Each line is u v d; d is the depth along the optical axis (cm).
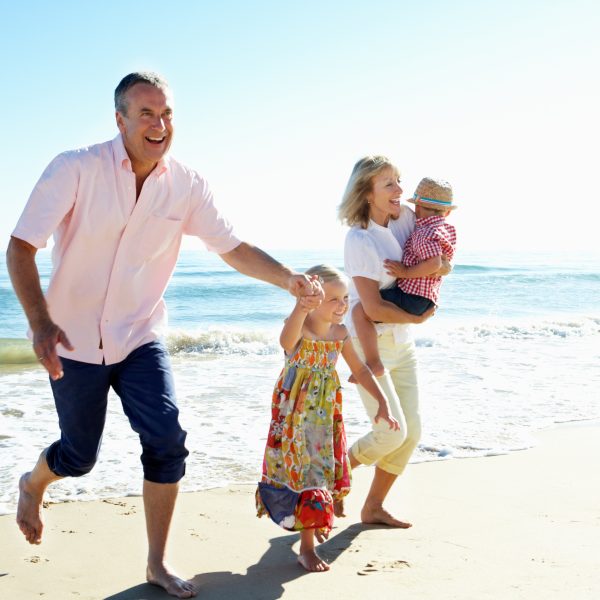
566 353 1115
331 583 316
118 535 381
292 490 336
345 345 358
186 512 419
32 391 791
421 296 402
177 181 319
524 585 308
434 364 994
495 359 1045
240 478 488
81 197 295
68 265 304
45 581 319
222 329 1300
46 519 405
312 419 343
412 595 300
